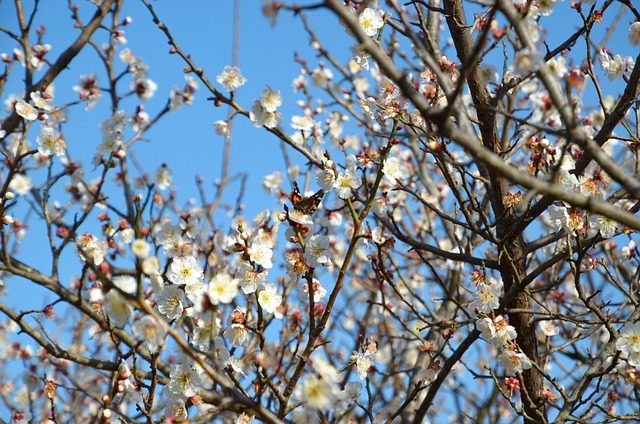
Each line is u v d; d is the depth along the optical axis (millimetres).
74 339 6609
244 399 2734
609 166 2670
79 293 4562
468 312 4828
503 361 4047
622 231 3918
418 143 6430
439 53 4566
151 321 2963
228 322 3951
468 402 7434
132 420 4348
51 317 4668
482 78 4684
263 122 4586
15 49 5793
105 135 4961
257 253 3602
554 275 5727
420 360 5727
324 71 6680
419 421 4559
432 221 7297
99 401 4324
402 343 7492
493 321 4027
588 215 3977
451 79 4363
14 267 4676
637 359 3748
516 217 4551
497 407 7262
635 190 2617
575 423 4277
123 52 5953
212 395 4188
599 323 4227
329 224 4258
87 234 4383
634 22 4516
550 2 4512
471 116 4820
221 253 5734
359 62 4066
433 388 4488
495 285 4219
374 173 6043
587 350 4773
